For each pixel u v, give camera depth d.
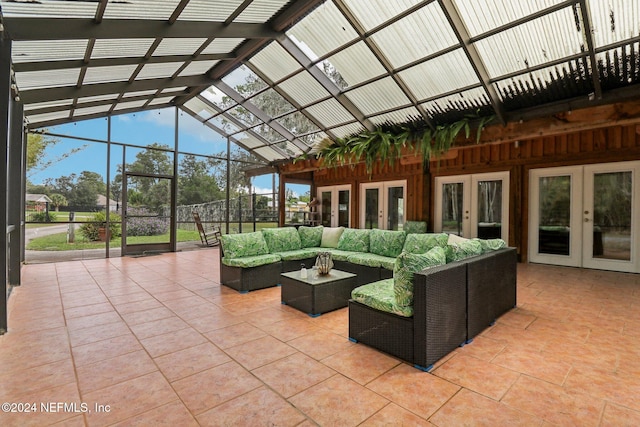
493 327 2.92
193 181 8.48
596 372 2.12
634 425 1.61
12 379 2.04
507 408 1.75
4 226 2.79
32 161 6.21
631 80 4.02
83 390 1.92
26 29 2.86
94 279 4.87
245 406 1.77
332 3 4.15
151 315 3.25
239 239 4.52
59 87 4.79
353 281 3.66
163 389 1.94
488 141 5.29
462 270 2.53
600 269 5.43
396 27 4.24
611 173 5.31
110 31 3.30
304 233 5.49
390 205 8.48
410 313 2.26
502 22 3.79
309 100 6.43
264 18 4.45
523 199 6.20
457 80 4.85
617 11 3.34
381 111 6.14
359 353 2.42
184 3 3.42
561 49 3.89
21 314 3.27
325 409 1.75
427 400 1.83
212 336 2.73
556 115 4.61
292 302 3.52
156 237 7.85
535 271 5.35
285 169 9.62
